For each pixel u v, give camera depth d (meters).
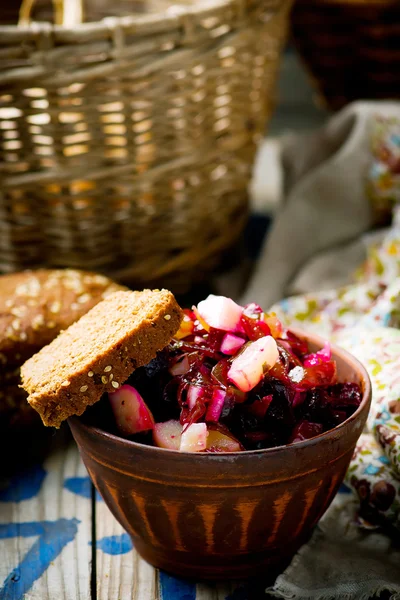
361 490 0.62
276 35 0.86
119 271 0.84
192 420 0.55
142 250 0.84
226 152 0.85
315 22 0.96
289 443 0.55
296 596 0.58
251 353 0.56
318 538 0.62
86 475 0.68
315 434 0.56
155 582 0.60
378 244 0.86
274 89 0.91
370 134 0.92
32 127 0.75
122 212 0.81
